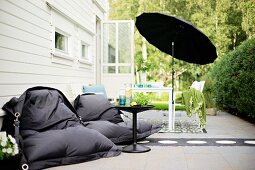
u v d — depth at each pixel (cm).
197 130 608
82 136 379
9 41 414
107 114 539
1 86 392
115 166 352
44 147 345
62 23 634
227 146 457
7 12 409
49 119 408
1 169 298
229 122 745
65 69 652
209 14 2047
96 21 1023
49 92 435
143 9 2108
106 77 994
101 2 1033
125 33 994
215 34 1992
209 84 941
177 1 2102
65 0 657
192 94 633
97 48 1016
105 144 395
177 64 1950
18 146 331
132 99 474
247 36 1938
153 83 657
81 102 541
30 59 477
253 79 676
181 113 955
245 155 400
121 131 477
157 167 347
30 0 480
